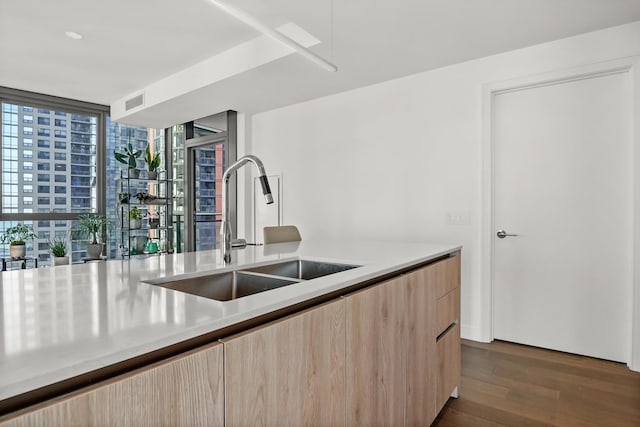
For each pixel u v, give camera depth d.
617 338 2.60
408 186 3.43
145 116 4.56
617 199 2.60
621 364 2.57
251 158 1.54
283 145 4.43
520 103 2.96
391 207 3.54
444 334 2.00
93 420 0.57
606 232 2.64
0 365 0.55
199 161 5.32
